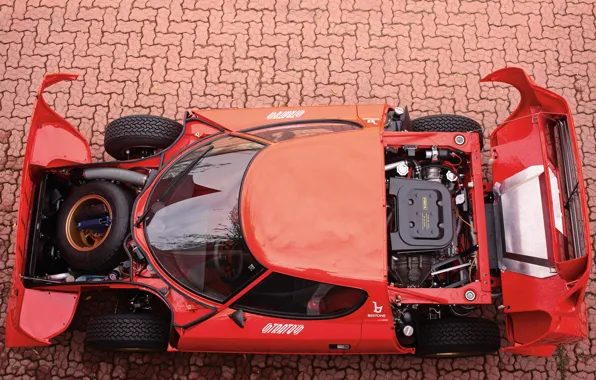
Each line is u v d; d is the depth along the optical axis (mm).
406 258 5535
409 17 7809
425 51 7645
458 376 6465
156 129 6145
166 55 7754
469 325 5422
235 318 5309
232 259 5266
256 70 7648
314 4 7898
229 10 7910
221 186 5480
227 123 5984
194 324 5387
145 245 5508
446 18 7785
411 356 6523
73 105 7590
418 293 5277
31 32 7922
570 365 6465
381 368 6508
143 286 5500
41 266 5914
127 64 7734
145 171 6094
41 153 5891
